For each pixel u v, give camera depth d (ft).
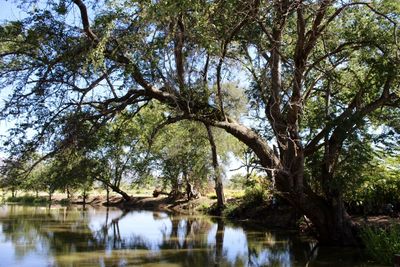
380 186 66.54
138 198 171.22
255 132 59.62
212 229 83.66
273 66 55.31
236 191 160.56
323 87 66.33
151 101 65.10
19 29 47.44
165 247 60.90
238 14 46.06
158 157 127.13
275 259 50.83
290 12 50.78
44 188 57.31
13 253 54.85
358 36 55.52
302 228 76.69
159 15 40.27
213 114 59.57
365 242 50.21
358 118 53.62
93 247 60.49
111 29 45.24
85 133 52.70
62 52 48.11
